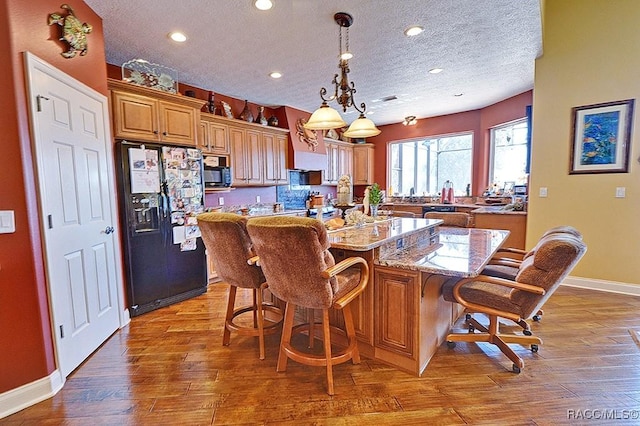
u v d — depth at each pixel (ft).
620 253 11.25
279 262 5.89
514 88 15.43
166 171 10.91
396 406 5.73
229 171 14.76
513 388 6.19
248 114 16.17
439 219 11.65
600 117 11.16
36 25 6.19
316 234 5.41
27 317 5.90
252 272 7.24
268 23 8.91
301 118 19.16
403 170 24.26
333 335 8.04
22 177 5.77
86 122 7.82
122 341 8.44
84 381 6.62
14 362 5.77
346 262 6.16
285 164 18.47
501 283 6.44
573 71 11.48
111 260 8.89
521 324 8.15
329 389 6.11
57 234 6.59
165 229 10.95
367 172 24.36
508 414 5.48
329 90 15.23
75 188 7.30
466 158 20.93
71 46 7.14
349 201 9.87
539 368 6.83
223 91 15.24
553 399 5.85
